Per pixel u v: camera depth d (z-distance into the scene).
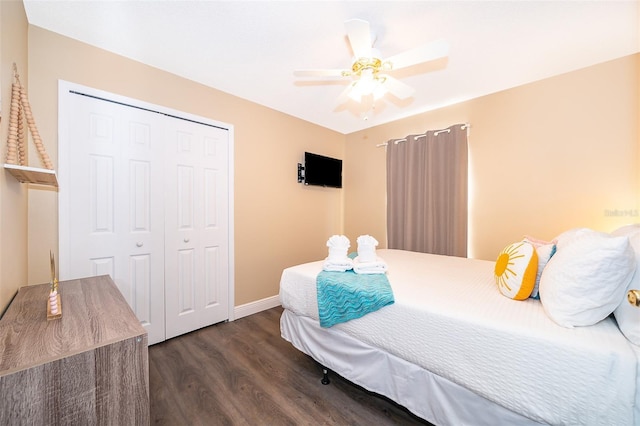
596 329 0.96
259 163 2.90
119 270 1.98
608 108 2.05
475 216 2.74
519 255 1.33
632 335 0.88
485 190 2.67
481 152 2.70
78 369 0.76
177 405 1.48
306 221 3.46
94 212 1.86
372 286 1.45
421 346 1.20
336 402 1.51
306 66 2.15
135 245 2.05
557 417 0.89
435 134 2.93
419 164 3.06
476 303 1.25
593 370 0.84
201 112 2.42
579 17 1.59
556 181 2.28
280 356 1.99
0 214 1.05
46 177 1.27
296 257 3.33
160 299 2.19
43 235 1.66
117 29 1.70
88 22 1.63
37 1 1.46
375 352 1.40
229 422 1.37
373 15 1.57
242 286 2.76
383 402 1.51
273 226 3.06
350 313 1.43
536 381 0.93
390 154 3.34
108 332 0.89
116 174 1.96
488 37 1.78
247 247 2.81
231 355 2.00
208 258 2.50
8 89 1.18
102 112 1.90
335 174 3.76
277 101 2.84
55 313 1.01
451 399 1.14
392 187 3.32
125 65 1.99
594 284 0.94
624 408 0.79
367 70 1.68
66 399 0.75
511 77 2.32
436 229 2.91
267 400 1.52
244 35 1.77
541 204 2.35
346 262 1.74
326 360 1.62
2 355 0.74
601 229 2.08
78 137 1.80
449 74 2.27
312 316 1.69
